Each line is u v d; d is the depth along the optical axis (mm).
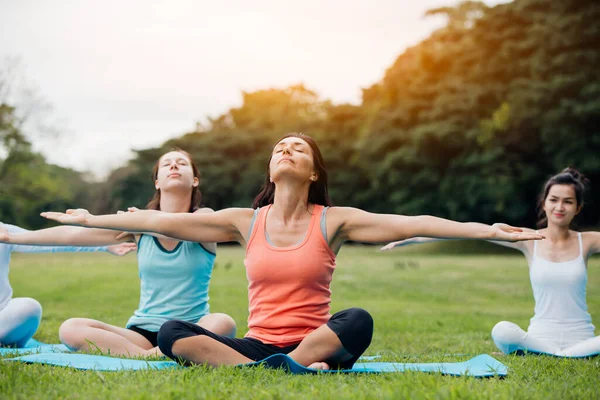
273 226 4293
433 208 33750
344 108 44219
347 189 41188
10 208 42062
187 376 3461
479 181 30938
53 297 11859
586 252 5832
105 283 14828
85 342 4852
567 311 5711
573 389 3369
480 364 4148
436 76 34812
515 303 12047
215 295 12367
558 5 29906
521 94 29266
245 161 48500
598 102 26953
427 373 3721
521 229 4113
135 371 3764
